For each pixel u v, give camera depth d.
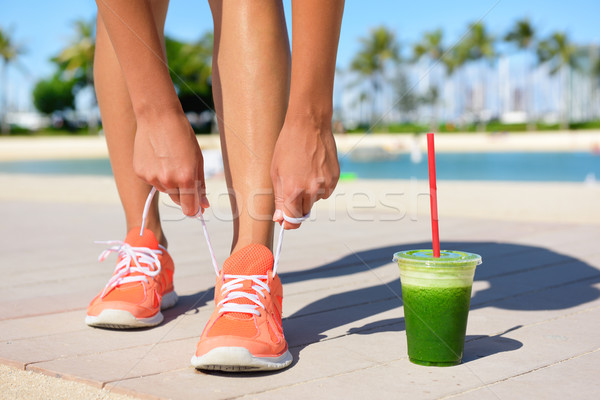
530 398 1.12
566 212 4.43
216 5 1.50
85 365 1.32
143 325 1.59
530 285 2.08
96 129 50.44
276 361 1.27
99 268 2.47
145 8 1.31
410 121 48.72
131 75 1.32
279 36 1.46
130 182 1.75
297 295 1.98
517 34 47.12
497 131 49.91
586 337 1.51
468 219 3.92
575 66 48.75
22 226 3.74
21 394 1.17
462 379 1.23
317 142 1.27
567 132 45.56
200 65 41.56
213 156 8.04
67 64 49.47
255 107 1.44
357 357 1.37
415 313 1.30
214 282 2.19
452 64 48.94
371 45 50.03
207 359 1.22
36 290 2.09
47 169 17.27
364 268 2.39
